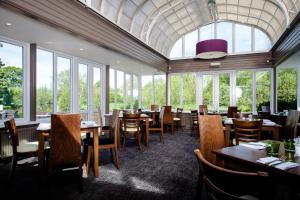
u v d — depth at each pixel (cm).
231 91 828
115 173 316
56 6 356
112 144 338
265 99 773
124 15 619
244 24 830
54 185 273
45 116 491
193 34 927
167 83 948
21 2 296
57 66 532
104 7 526
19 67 434
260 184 109
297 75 743
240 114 507
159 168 339
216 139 237
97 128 309
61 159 255
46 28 360
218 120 245
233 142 353
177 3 661
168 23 809
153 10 684
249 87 802
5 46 411
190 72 902
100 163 367
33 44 448
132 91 930
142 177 300
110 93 773
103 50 523
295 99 764
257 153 174
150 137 641
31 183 280
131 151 455
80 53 554
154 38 834
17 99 430
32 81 448
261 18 747
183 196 243
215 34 879
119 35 553
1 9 284
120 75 849
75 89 587
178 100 934
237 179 105
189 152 446
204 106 741
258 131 299
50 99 508
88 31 434
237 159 160
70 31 387
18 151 288
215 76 859
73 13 394
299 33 431
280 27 700
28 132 423
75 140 262
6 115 410
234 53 814
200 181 168
